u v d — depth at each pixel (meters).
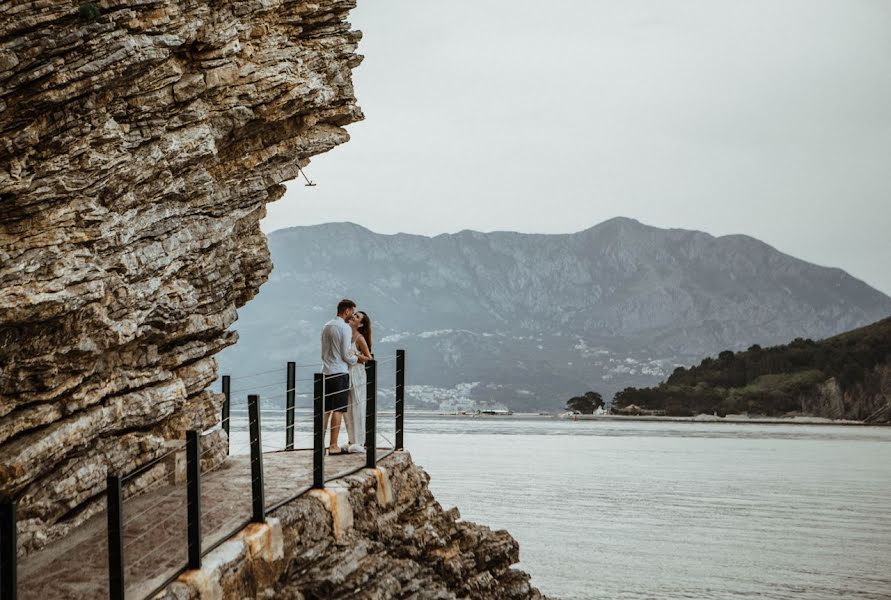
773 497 53.22
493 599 16.95
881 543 37.28
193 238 14.14
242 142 15.91
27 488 11.28
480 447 96.31
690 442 116.12
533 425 180.75
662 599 27.38
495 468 68.50
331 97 16.62
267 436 59.03
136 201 13.04
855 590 29.08
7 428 11.10
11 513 8.19
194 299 14.13
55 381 11.63
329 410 17.16
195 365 15.14
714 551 35.12
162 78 13.25
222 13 14.36
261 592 11.67
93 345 11.98
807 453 96.19
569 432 144.25
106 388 12.69
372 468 15.45
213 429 15.98
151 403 13.57
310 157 17.62
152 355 13.73
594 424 192.12
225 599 10.73
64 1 11.77
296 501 13.16
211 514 12.39
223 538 11.27
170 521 12.17
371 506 14.84
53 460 11.53
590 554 33.84
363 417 17.73
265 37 15.49
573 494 52.25
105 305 12.20
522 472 65.56
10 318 10.81
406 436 119.38
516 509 45.06
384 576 13.83
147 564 10.57
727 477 65.81
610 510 45.78
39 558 10.97
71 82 11.86
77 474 12.03
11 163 11.48
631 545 35.91
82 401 12.19
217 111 14.72
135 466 13.33
